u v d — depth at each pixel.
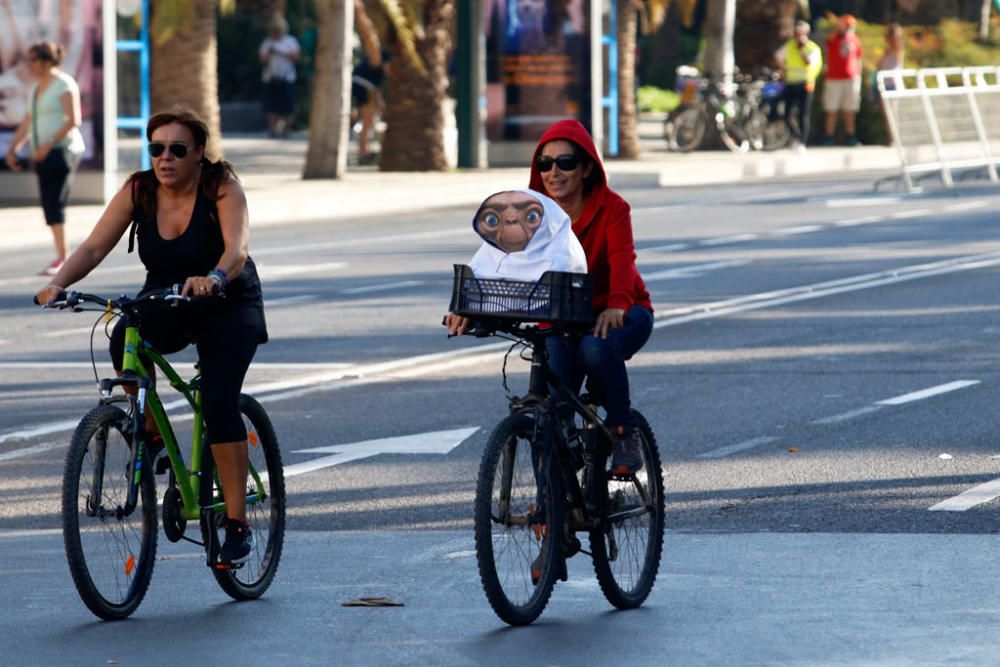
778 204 85.38
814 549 24.81
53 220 62.88
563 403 21.39
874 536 25.53
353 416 36.44
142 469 21.84
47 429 35.59
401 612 21.94
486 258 20.67
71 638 20.80
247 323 22.27
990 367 40.62
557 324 20.77
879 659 19.45
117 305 21.36
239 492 22.14
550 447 21.12
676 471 30.66
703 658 19.61
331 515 28.12
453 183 95.00
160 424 22.08
